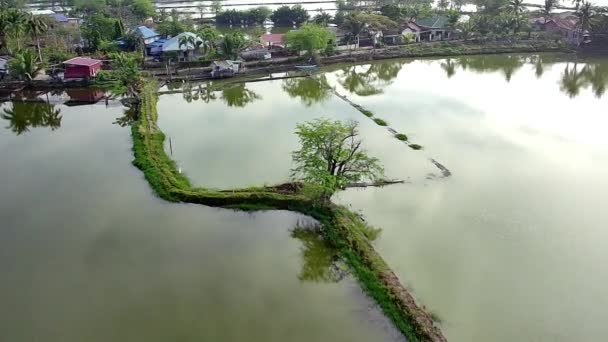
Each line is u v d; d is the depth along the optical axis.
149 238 32.03
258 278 28.23
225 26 125.00
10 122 55.78
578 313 25.62
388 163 42.69
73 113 59.22
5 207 35.78
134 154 45.12
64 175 41.22
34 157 45.12
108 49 82.25
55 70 73.06
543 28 109.88
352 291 26.95
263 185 38.75
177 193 36.97
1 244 31.20
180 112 58.31
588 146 47.47
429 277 27.97
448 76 76.94
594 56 92.75
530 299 26.48
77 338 23.83
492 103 61.44
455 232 32.47
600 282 28.02
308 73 77.88
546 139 49.22
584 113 57.75
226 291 27.08
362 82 73.06
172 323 24.67
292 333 23.92
